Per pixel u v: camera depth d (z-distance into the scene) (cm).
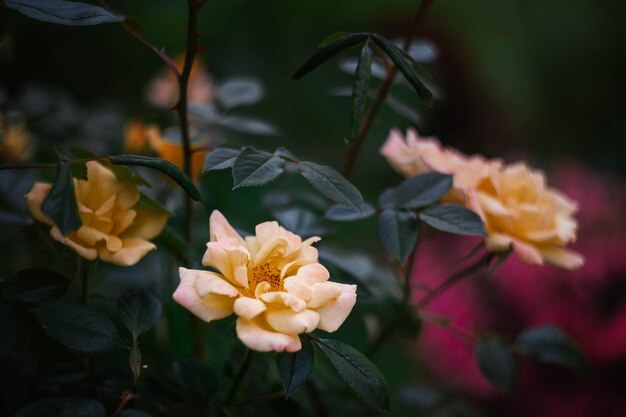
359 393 41
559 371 82
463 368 85
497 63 137
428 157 52
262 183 42
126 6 106
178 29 109
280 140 117
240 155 43
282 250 42
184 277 40
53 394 47
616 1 142
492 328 86
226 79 121
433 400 68
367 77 42
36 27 94
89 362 48
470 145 147
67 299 53
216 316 40
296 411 49
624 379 81
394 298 56
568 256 52
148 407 47
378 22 135
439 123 147
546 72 141
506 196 52
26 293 43
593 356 82
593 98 142
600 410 81
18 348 49
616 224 93
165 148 57
